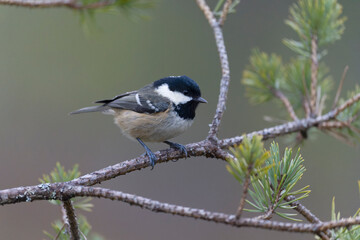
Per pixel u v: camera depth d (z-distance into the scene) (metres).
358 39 12.88
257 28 14.06
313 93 6.32
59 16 14.36
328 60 12.88
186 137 13.52
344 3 13.16
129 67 14.59
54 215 12.78
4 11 14.04
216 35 6.66
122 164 5.20
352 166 12.26
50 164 13.58
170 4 14.89
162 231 12.99
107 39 14.64
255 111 13.45
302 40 6.26
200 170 13.84
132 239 12.73
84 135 14.02
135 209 13.08
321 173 12.32
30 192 4.21
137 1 6.35
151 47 14.69
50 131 13.97
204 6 6.93
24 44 14.30
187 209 3.65
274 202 4.04
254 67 6.82
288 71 6.70
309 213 4.34
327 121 6.16
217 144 5.67
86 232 4.80
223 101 5.93
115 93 14.42
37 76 14.30
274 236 12.12
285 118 7.02
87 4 6.24
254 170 3.56
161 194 13.55
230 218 3.57
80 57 14.50
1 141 13.64
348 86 12.52
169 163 13.82
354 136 6.12
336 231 3.71
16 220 12.58
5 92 14.08
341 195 12.07
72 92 14.32
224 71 6.25
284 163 4.18
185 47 14.64
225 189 13.62
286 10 14.05
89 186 4.43
